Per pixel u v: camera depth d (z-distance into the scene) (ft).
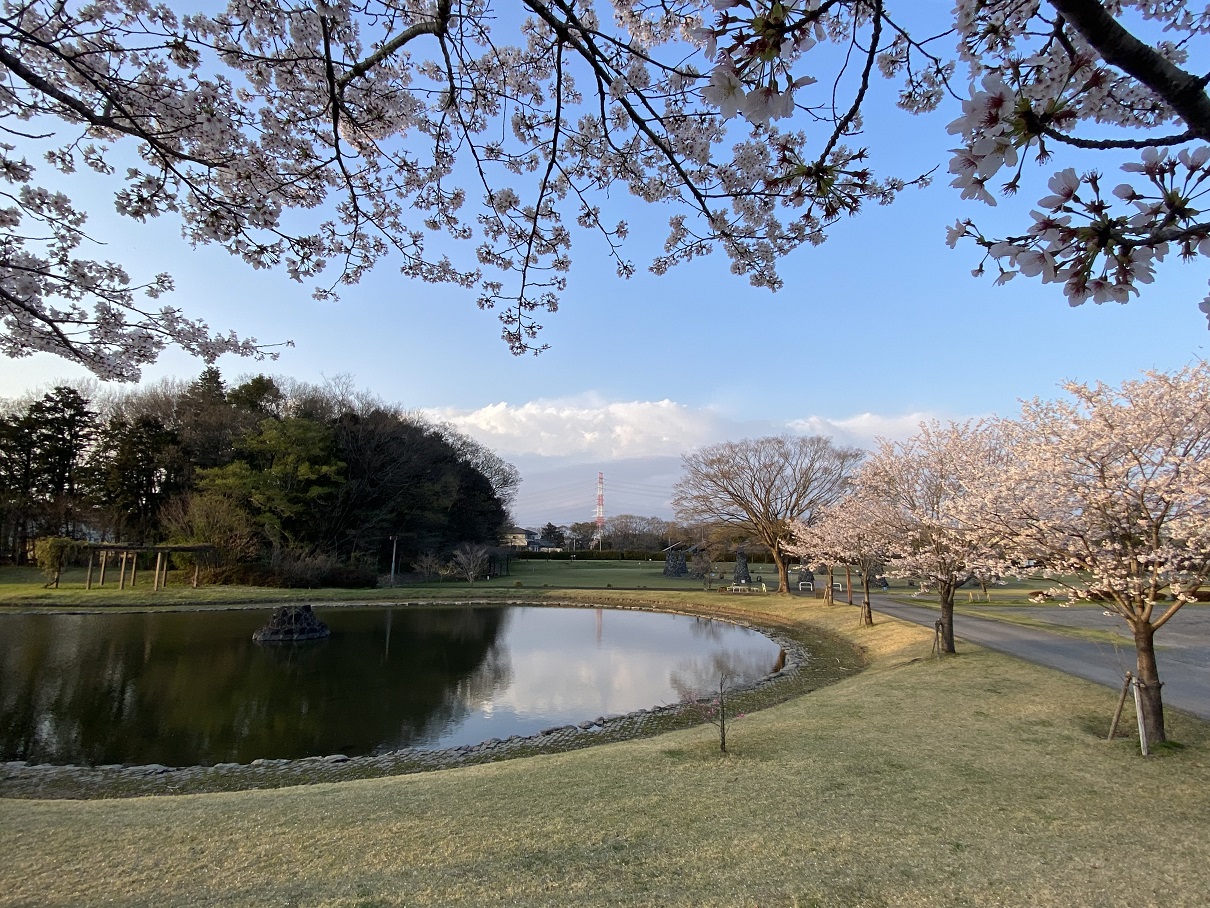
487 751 32.14
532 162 15.78
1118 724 26.08
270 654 59.62
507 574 160.56
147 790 27.17
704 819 17.47
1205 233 5.07
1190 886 13.42
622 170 14.55
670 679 50.14
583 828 16.97
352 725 37.83
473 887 13.78
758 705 39.81
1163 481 22.49
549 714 40.14
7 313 14.56
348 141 14.64
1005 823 16.93
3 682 46.75
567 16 9.36
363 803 19.33
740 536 116.37
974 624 58.65
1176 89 4.38
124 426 128.77
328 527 126.00
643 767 22.66
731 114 4.97
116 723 37.76
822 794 19.21
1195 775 20.30
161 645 62.44
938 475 46.09
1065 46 5.89
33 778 28.66
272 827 17.33
